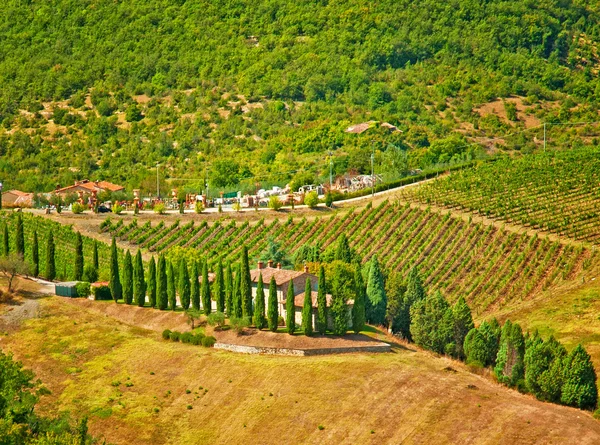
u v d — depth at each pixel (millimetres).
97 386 143375
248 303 154875
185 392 139250
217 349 148750
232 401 135375
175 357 147250
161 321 161000
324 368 138375
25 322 162750
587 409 130375
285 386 135875
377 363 139500
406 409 127875
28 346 155875
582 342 157000
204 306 159875
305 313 147875
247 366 141375
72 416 136250
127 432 132625
